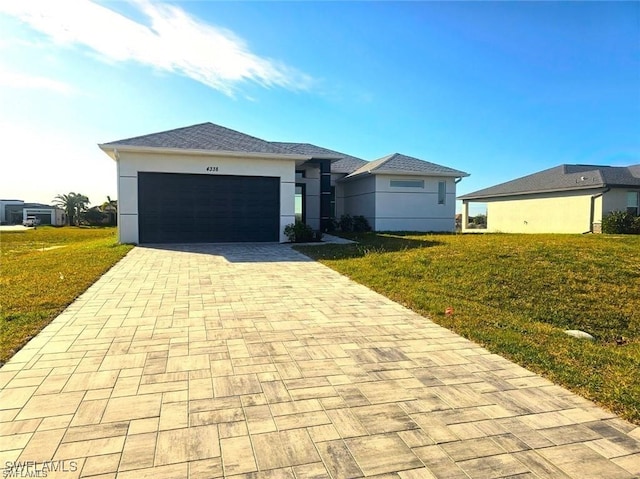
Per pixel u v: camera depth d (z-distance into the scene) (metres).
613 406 2.97
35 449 2.33
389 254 10.24
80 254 11.30
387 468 2.22
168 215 14.19
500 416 2.83
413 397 3.11
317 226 19.80
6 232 34.09
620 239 12.12
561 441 2.52
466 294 6.69
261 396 3.08
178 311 5.56
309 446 2.42
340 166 22.55
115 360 3.75
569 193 21.45
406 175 19.08
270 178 15.05
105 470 2.15
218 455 2.31
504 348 4.21
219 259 10.61
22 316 5.07
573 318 5.79
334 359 3.88
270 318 5.30
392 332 4.79
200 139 15.06
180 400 2.98
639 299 6.37
